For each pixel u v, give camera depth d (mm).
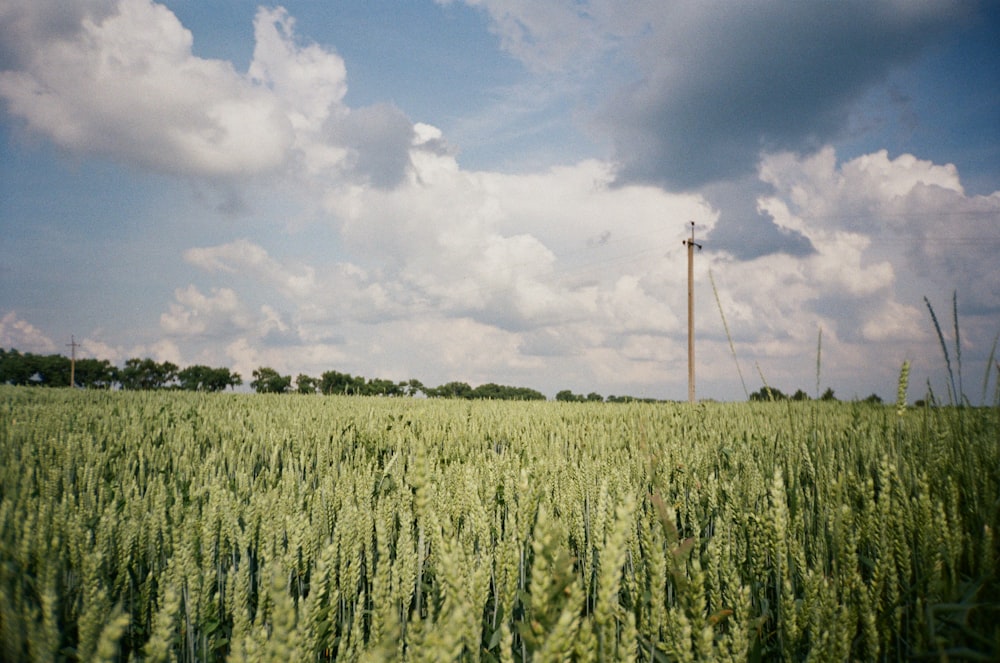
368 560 2281
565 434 7617
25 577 1966
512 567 1773
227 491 3131
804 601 1897
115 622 1056
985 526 1907
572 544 2684
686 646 1522
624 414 11688
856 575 1940
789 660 1854
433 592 1869
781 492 2041
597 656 1306
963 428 2449
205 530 2365
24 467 4504
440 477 3295
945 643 1656
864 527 2340
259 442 6734
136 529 2717
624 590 2049
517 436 7516
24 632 1527
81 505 3082
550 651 1112
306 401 16625
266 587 1987
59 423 7402
